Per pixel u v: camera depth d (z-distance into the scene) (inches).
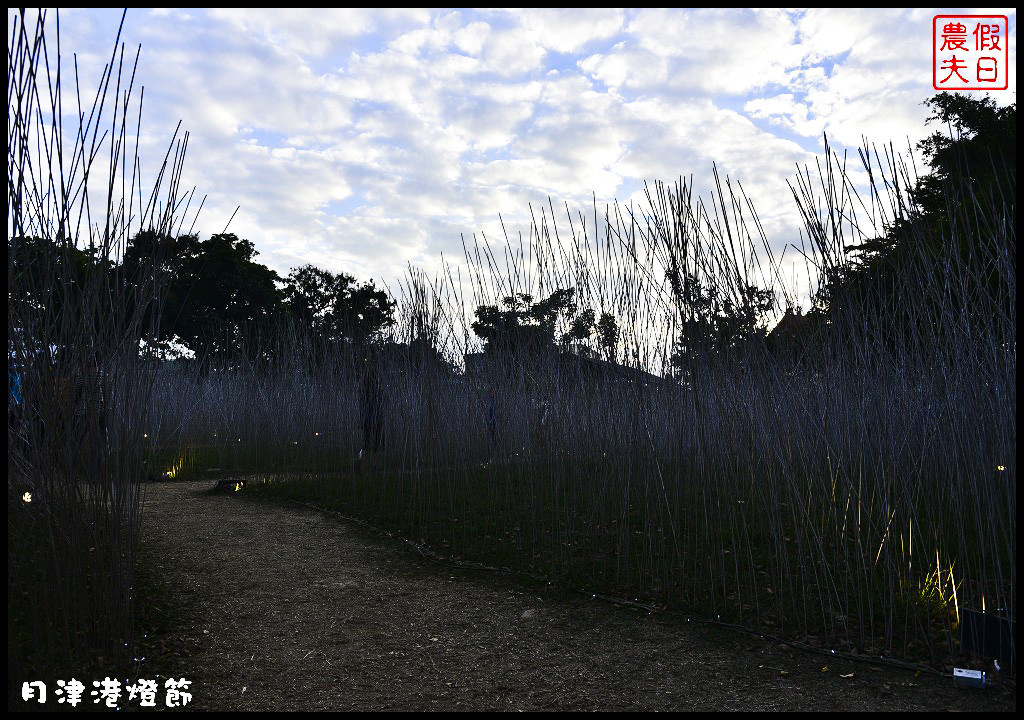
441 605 137.6
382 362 260.1
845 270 128.1
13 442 96.0
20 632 103.0
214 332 765.9
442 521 204.7
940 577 125.3
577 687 100.1
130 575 105.4
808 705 90.6
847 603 113.5
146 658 104.3
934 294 126.4
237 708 91.4
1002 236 114.7
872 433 139.7
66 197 96.6
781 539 126.5
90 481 101.3
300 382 308.3
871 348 142.5
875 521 147.4
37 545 98.3
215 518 213.6
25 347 94.7
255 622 124.8
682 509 182.1
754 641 113.4
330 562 167.5
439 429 214.2
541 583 148.3
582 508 183.2
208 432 385.7
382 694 97.9
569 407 180.1
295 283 932.0
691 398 152.6
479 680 102.9
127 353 106.4
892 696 91.7
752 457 134.6
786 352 142.6
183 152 107.5
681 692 97.0
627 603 133.6
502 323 202.4
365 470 265.4
